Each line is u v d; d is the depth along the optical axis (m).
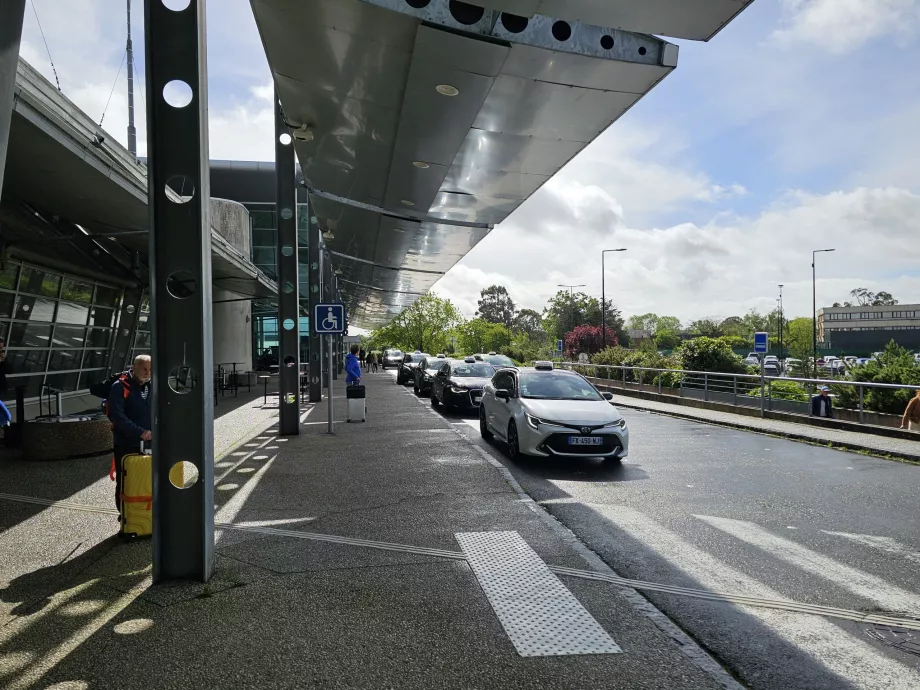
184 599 4.39
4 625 3.96
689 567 5.18
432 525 6.36
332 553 5.43
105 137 8.79
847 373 18.77
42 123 7.29
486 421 12.40
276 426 14.39
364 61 6.45
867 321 103.62
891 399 15.81
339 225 15.95
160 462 4.68
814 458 10.65
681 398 20.92
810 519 6.72
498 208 12.54
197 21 4.54
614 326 79.38
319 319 13.13
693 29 5.54
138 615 4.12
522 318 131.50
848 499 7.64
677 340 104.62
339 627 3.96
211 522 4.88
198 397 4.70
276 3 5.45
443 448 11.26
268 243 40.38
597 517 6.76
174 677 3.35
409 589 4.62
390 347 76.88
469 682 3.32
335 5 5.39
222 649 3.66
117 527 6.12
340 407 18.97
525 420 9.75
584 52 5.88
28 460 9.44
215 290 27.41
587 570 5.07
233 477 8.70
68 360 15.58
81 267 14.47
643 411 19.56
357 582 4.75
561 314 79.94
